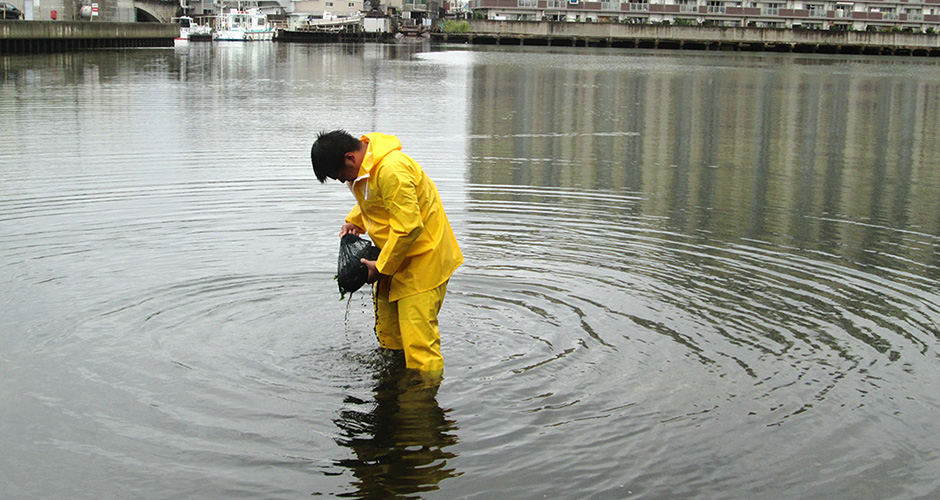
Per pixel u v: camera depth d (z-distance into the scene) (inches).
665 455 135.3
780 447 138.3
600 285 217.8
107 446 135.0
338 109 655.8
